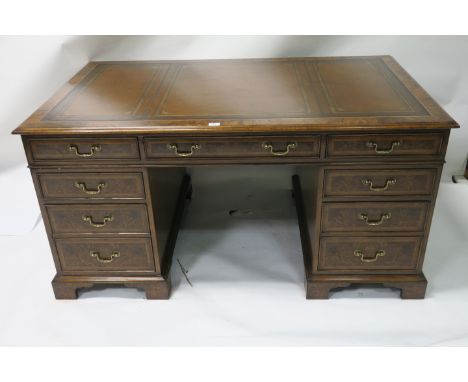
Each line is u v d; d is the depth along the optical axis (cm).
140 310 211
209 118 183
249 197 296
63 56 260
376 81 217
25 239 258
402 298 212
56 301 217
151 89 215
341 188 190
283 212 280
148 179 191
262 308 210
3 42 253
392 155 182
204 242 255
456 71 263
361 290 218
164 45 259
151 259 210
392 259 206
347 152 182
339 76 224
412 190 189
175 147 183
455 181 293
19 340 197
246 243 254
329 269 210
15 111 272
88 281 214
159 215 212
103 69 243
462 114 275
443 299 211
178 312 209
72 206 198
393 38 255
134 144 183
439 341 191
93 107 197
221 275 230
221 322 203
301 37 256
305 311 208
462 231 254
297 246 251
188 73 234
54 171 189
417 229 198
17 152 284
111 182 192
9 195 284
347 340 193
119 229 203
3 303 216
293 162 186
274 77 225
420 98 196
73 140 182
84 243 207
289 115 183
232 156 185
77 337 198
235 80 223
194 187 300
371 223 197
